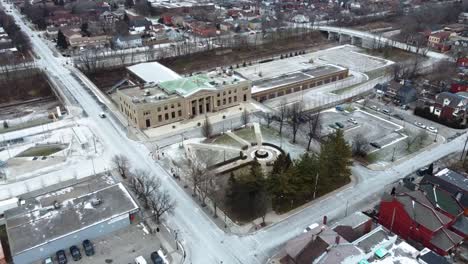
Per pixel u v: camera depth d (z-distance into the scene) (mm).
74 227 79250
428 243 76688
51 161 111750
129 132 129500
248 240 80562
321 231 73375
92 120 138750
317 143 121000
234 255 76625
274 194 88188
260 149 116938
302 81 169125
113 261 74750
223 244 79562
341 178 98750
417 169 105750
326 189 96375
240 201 87688
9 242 75375
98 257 75812
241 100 152125
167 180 101625
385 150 116375
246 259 75500
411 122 135500
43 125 135125
